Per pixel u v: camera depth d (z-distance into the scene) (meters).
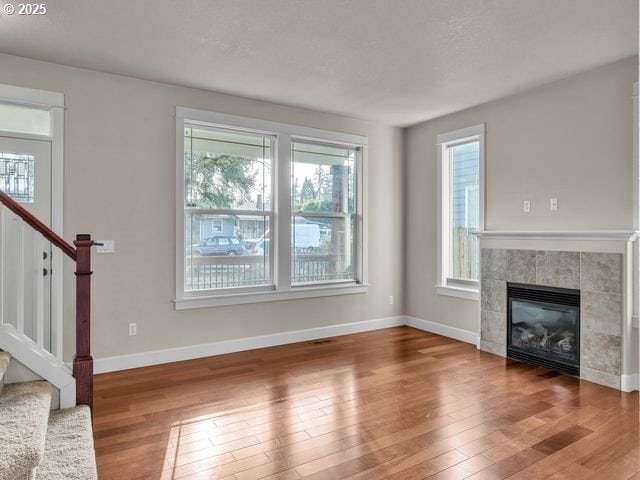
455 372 3.66
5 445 1.75
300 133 4.64
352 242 5.18
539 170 3.95
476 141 4.68
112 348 3.66
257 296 4.39
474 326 4.62
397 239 5.47
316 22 2.75
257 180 4.47
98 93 3.59
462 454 2.30
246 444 2.41
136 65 3.46
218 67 3.50
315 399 3.06
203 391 3.21
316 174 4.88
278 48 3.14
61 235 3.43
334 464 2.20
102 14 2.64
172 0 2.49
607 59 3.32
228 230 4.30
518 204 4.13
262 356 4.12
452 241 4.97
